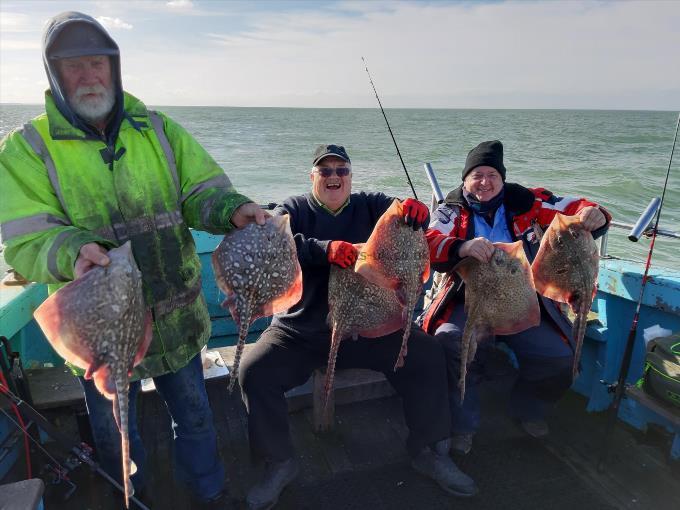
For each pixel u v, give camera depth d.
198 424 2.69
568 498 2.96
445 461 3.03
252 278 2.47
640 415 3.53
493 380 4.21
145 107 2.37
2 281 3.62
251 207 2.47
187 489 3.00
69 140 2.13
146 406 3.76
